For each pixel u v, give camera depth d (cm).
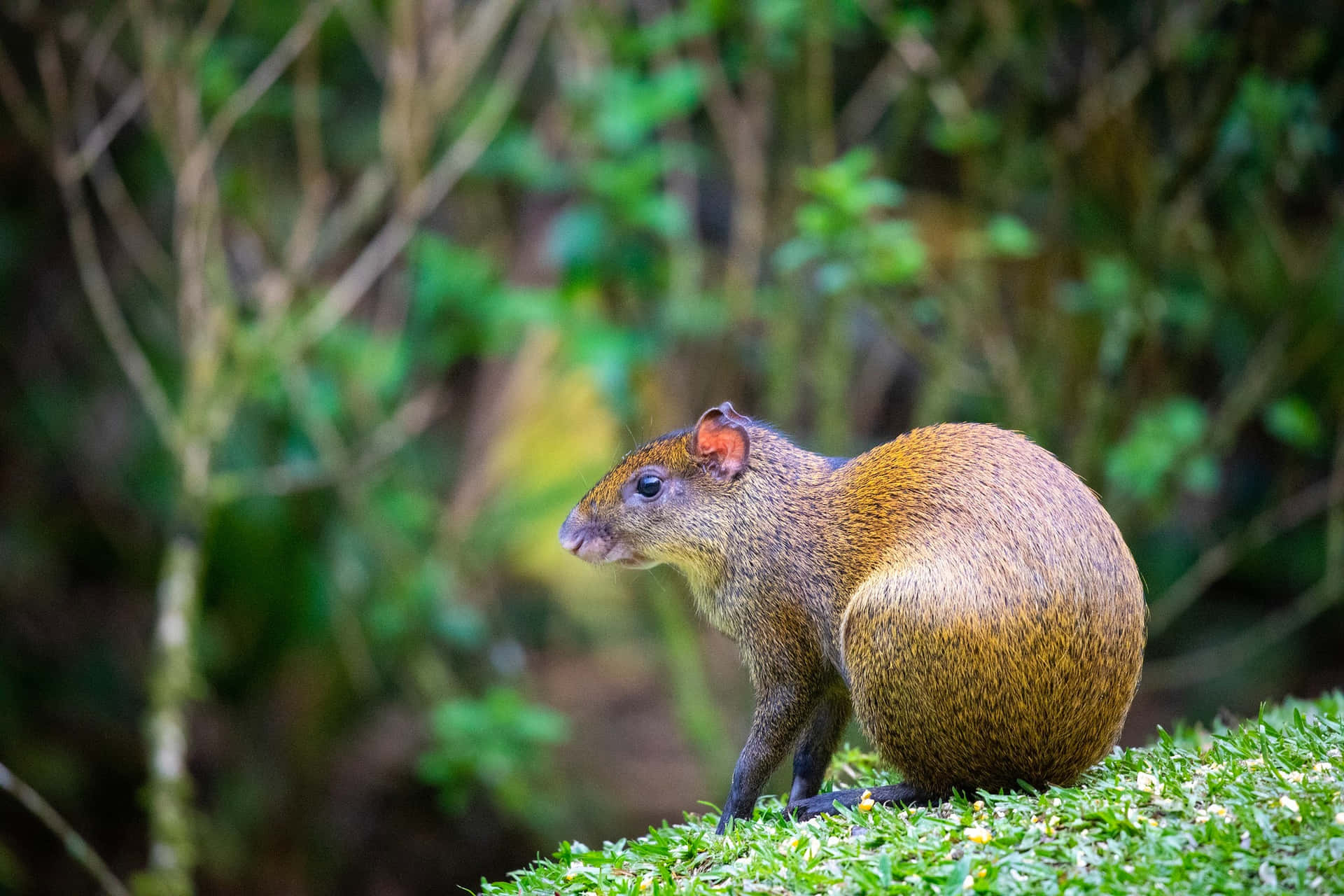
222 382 1241
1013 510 566
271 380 1241
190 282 1139
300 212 1506
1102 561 555
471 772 1115
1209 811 502
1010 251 1118
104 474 1562
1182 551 1638
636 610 1603
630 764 1502
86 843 1500
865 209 1048
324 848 1495
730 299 1319
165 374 1502
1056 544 554
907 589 564
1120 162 1304
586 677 1620
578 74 1299
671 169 1374
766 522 641
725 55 1426
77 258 1540
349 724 1518
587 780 1472
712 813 660
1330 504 1341
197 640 1273
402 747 1591
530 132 1441
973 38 1337
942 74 1231
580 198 1423
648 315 1414
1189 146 1173
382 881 1499
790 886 499
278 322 1190
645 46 1198
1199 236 1293
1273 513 1355
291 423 1402
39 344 1555
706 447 665
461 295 1262
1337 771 531
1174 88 1248
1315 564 1600
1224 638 1627
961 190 1655
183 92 1144
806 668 634
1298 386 1546
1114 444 1341
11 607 1560
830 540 621
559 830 1414
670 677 1474
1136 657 561
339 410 1352
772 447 660
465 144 1230
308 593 1448
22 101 1217
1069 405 1416
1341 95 1262
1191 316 1285
